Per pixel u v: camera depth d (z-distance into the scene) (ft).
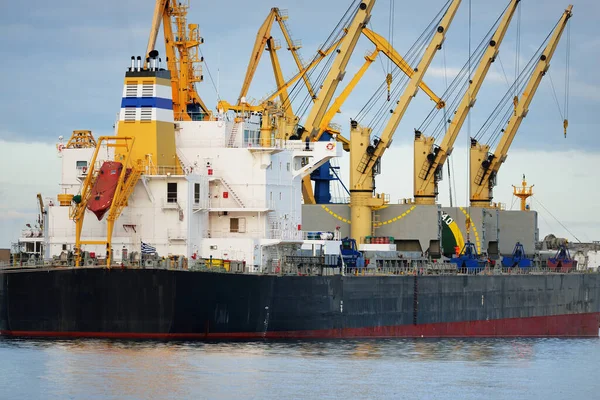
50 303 586.45
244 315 606.96
